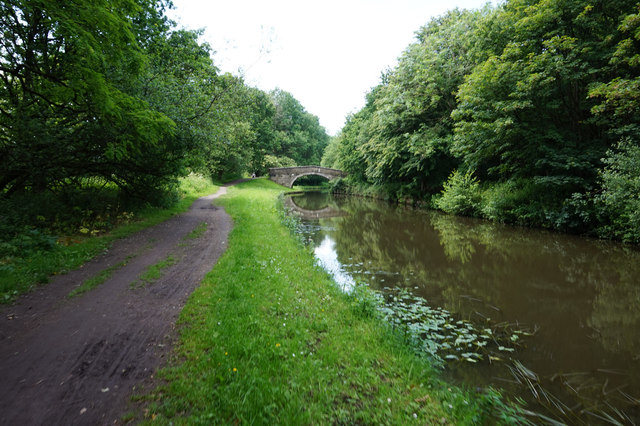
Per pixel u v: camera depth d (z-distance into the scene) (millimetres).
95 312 4262
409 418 2525
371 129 25188
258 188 35406
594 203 10562
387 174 26297
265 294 4895
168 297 4816
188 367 3010
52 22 5914
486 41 14023
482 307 5840
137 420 2338
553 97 12664
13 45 7004
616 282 7094
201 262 6727
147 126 8062
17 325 3828
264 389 2627
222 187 33031
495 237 12062
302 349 3424
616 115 9906
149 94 9992
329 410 2520
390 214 20781
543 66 10680
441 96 19312
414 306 5695
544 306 5883
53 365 3053
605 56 9891
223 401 2484
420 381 3217
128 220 10578
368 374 3107
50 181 9258
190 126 11602
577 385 3617
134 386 2748
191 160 13961
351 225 16062
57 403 2518
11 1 5688
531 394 3436
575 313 5578
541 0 10898
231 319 3936
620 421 3047
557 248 10047
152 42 12312
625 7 10188
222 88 15359
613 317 5426
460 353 4250
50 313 4184
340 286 6391
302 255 8039
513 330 4949
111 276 5688
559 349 4398
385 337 4035
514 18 12547
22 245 6023
